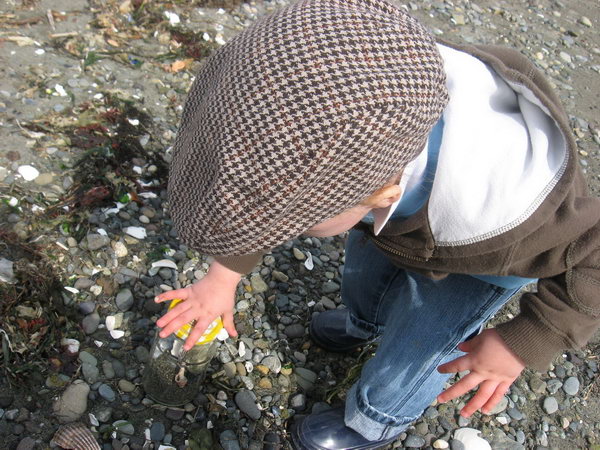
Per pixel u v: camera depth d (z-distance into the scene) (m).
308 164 0.98
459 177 1.27
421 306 1.67
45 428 1.78
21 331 1.92
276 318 2.24
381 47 1.01
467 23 4.21
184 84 2.92
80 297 2.05
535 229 1.29
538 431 2.19
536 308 1.40
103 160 2.45
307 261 2.46
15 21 2.92
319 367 2.19
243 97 0.99
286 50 0.99
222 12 3.39
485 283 1.57
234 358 2.09
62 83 2.71
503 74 1.38
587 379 2.39
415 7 4.18
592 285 1.34
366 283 1.94
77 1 3.13
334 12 1.04
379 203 1.20
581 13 4.83
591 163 3.42
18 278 2.02
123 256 2.20
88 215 2.26
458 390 1.51
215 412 1.95
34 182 2.30
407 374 1.73
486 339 1.46
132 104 2.72
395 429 1.90
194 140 1.06
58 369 1.89
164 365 1.80
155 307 2.11
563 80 4.01
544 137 1.32
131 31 3.09
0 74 2.65
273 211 1.03
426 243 1.39
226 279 1.58
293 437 1.96
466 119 1.30
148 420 1.88
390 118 0.98
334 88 0.96
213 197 1.04
